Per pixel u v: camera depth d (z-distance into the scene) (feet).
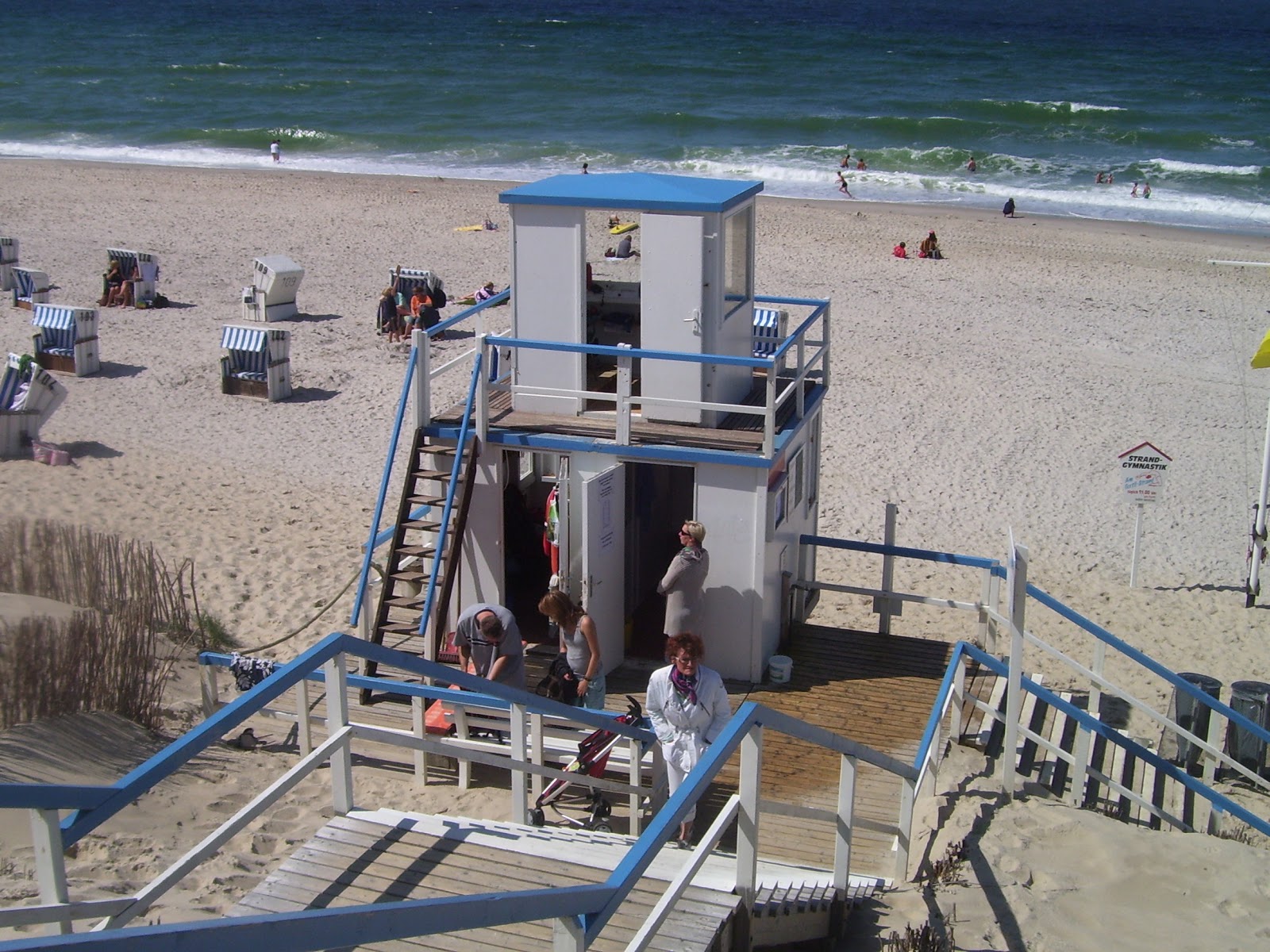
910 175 161.27
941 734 28.66
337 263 97.25
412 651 32.83
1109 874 22.76
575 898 11.52
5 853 18.93
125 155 168.45
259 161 167.73
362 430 60.59
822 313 35.12
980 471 57.77
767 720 15.87
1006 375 72.08
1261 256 110.22
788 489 33.19
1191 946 20.20
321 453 57.16
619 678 31.71
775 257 104.12
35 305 68.59
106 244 101.96
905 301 89.15
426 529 31.07
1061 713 34.71
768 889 18.49
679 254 30.81
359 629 31.91
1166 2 490.08
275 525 47.78
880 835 24.62
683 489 36.83
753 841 16.30
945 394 68.44
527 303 32.27
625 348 29.99
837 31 354.74
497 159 173.58
